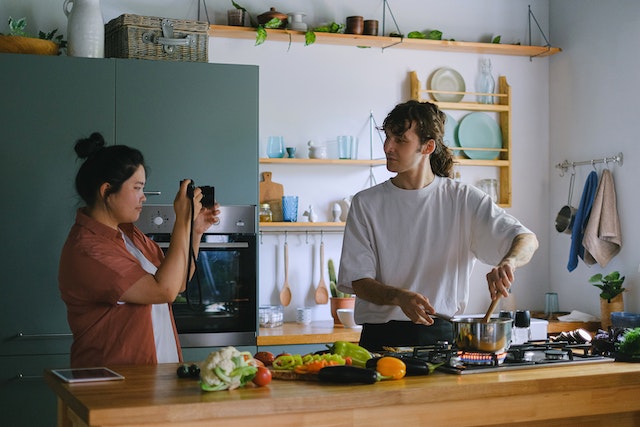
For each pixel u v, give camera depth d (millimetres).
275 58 4707
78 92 3842
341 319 4336
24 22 4043
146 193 3896
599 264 4637
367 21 4684
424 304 2545
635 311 4398
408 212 2934
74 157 3818
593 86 4742
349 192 4785
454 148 4941
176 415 1796
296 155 4727
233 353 1993
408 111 2863
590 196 4645
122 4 4477
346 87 4812
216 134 3994
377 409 1999
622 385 2262
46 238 3783
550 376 2191
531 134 5129
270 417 1895
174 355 2727
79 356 2465
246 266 4016
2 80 3764
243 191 4020
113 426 1779
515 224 2785
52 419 3752
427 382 2098
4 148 3758
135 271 2404
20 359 3738
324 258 4738
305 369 2137
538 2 5156
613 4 4570
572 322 4480
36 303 3768
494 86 5039
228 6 4641
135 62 3910
